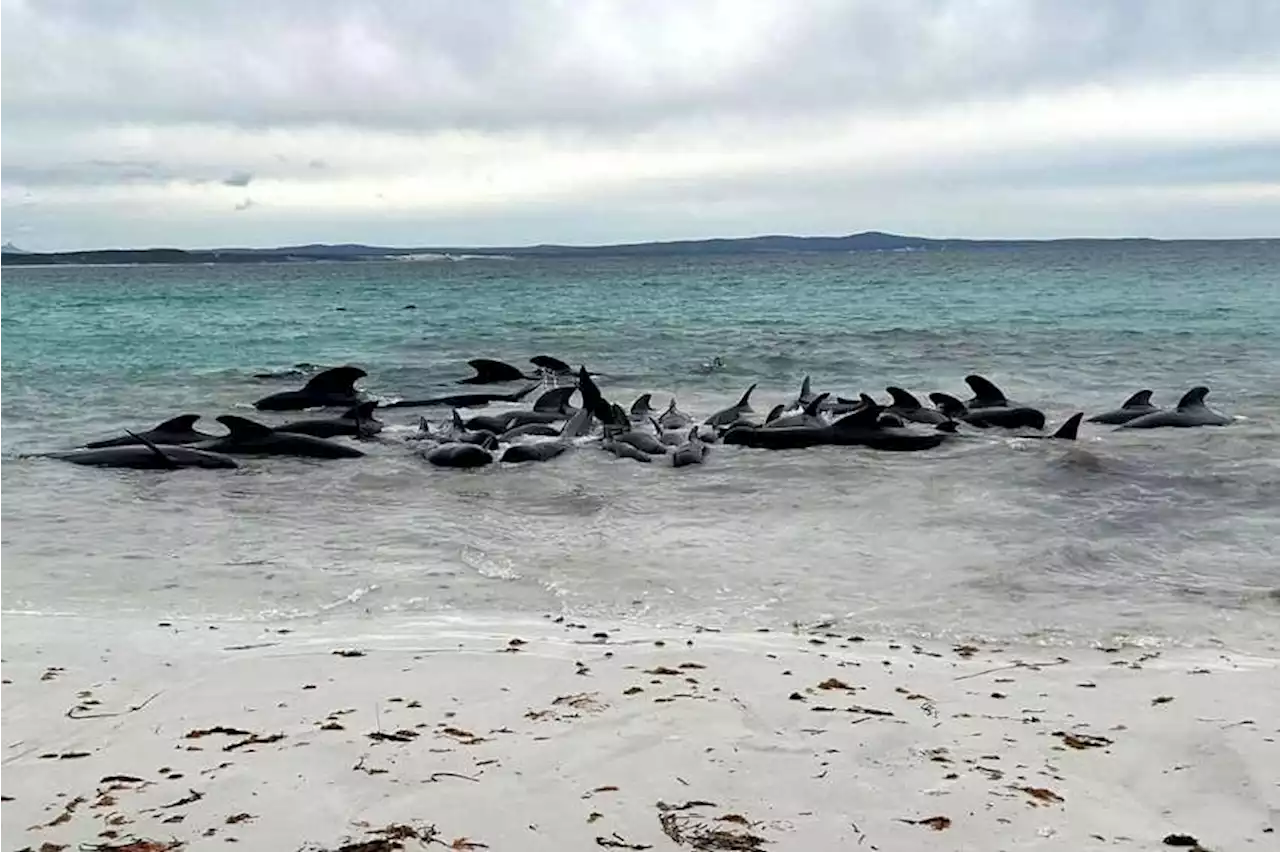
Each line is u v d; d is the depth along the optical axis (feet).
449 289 300.61
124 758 18.66
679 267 558.97
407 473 47.52
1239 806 17.03
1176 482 43.21
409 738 19.47
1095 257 593.83
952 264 512.22
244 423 52.80
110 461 48.85
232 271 638.12
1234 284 247.50
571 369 91.09
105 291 301.43
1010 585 30.01
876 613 27.78
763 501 41.22
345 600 28.86
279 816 16.46
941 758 18.76
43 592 29.53
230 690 21.99
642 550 33.91
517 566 32.09
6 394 75.56
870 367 92.32
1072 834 16.06
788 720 20.42
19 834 15.94
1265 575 31.01
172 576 31.12
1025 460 48.26
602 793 17.26
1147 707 21.29
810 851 15.53
